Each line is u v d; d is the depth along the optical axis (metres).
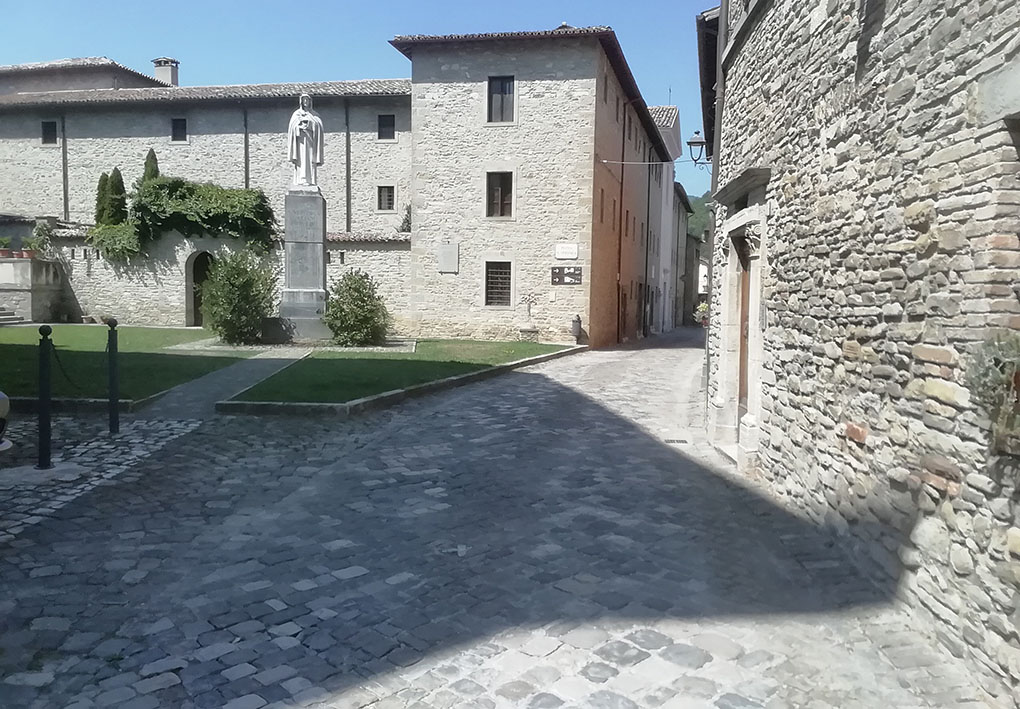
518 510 6.30
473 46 24.19
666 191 42.81
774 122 6.93
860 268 4.91
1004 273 3.46
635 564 5.09
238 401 10.38
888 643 3.95
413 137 24.62
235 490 6.78
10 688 3.44
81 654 3.77
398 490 6.87
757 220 7.39
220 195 25.48
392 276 24.97
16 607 4.28
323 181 30.00
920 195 4.11
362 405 10.55
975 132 3.60
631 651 3.87
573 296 24.17
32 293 25.47
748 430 7.63
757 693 3.48
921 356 4.11
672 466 7.96
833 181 5.38
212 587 4.63
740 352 8.78
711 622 4.21
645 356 22.23
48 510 6.02
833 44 5.41
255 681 3.54
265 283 20.06
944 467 3.84
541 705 3.37
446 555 5.24
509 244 24.39
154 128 30.67
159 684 3.50
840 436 5.26
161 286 26.08
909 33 4.24
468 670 3.67
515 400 12.28
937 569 3.92
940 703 3.41
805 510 5.99
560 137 24.00
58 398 10.02
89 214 31.14
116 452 7.98
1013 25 3.29
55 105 30.75
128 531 5.61
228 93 29.75
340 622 4.18
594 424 10.32
